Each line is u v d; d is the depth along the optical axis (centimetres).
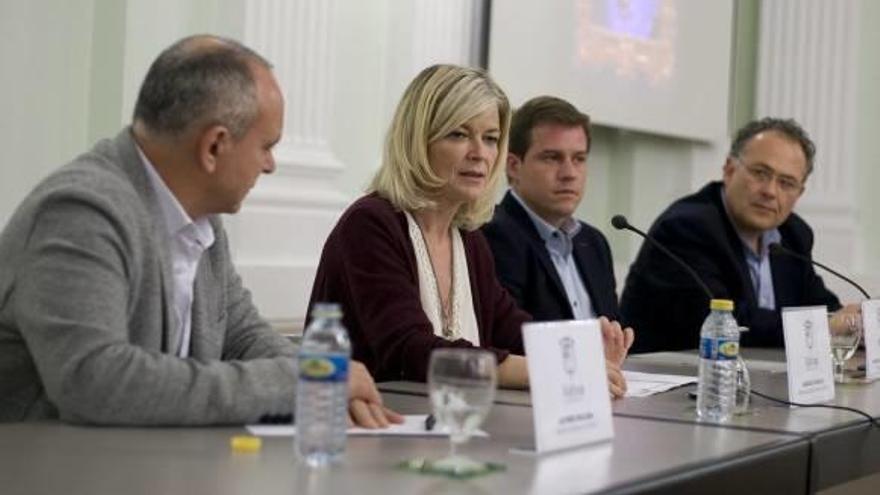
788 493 227
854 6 729
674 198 697
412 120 316
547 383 205
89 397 206
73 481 165
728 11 708
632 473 187
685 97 684
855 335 353
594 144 680
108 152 235
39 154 449
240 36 479
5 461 177
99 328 210
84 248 214
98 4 462
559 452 203
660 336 466
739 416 262
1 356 222
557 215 413
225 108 232
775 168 469
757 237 489
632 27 652
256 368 217
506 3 584
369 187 331
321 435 184
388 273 304
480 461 191
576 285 416
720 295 459
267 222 486
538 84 604
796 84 725
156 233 232
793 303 498
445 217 324
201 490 162
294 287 489
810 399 294
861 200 733
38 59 447
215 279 258
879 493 381
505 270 390
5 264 219
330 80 511
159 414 207
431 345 290
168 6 471
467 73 319
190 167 236
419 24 552
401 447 200
